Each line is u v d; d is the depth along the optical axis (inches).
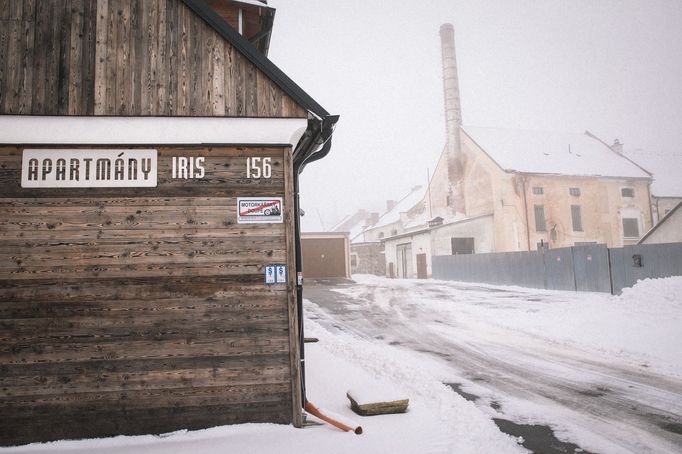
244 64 222.8
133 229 208.2
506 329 493.4
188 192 213.6
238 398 205.0
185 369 202.8
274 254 215.2
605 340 408.5
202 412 201.9
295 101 223.6
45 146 207.9
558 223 1350.9
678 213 874.1
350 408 234.7
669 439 199.6
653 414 230.8
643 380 292.8
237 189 217.2
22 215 203.3
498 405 245.1
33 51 209.9
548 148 1560.0
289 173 220.7
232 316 208.7
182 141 215.6
